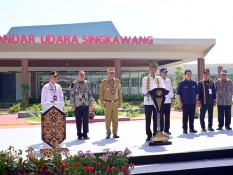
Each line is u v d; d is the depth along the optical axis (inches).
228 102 370.6
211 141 294.5
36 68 1237.1
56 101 303.4
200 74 1061.1
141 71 1314.0
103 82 328.8
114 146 280.2
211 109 366.3
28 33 1385.3
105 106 328.5
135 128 426.6
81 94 321.7
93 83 1278.3
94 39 956.6
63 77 1259.2
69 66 1248.2
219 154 258.2
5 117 684.1
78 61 1153.4
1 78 1256.2
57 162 181.8
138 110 723.4
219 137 319.0
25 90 966.4
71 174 171.3
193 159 251.3
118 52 1023.0
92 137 340.5
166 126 342.6
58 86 309.9
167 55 1048.8
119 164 184.1
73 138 335.0
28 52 981.2
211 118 367.9
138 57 1033.5
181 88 353.4
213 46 1015.0
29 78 1251.8
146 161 238.8
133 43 973.8
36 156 192.9
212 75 1589.6
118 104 331.6
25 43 933.2
